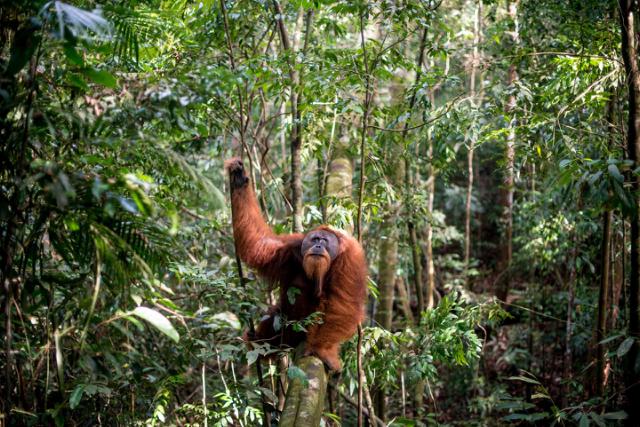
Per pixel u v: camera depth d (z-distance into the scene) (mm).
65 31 2664
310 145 6344
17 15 3072
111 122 3238
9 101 2861
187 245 6184
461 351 5496
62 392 3244
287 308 5211
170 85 3277
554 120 5430
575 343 8445
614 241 7426
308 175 9117
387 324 7785
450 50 5789
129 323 4758
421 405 8070
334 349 5164
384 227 7723
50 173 2693
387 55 5438
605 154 5676
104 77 2900
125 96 3469
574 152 5152
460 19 9570
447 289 11641
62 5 2551
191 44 5137
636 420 4922
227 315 3789
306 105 5070
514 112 6012
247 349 4863
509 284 11000
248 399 4676
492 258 13977
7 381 3176
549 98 6254
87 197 2926
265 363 5742
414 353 5789
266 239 5074
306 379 3795
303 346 4895
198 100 3234
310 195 8781
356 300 5004
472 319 5918
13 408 3434
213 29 5566
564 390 8492
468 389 9398
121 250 3184
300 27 7812
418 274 7898
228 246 7715
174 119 3197
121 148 3643
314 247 4895
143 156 3779
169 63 5062
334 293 4965
